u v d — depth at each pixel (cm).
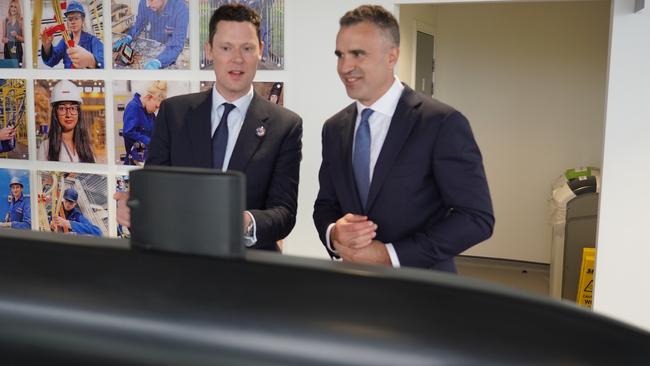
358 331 46
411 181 191
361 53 187
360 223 174
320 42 408
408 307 48
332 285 49
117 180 448
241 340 47
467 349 46
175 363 48
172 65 428
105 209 453
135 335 49
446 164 186
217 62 227
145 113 436
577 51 644
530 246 683
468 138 188
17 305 52
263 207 236
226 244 54
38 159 463
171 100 245
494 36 666
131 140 441
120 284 52
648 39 359
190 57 424
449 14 674
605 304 384
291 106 418
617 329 50
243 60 225
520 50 660
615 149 372
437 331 46
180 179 54
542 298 52
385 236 195
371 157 199
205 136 234
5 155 470
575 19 640
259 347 47
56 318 51
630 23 361
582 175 577
